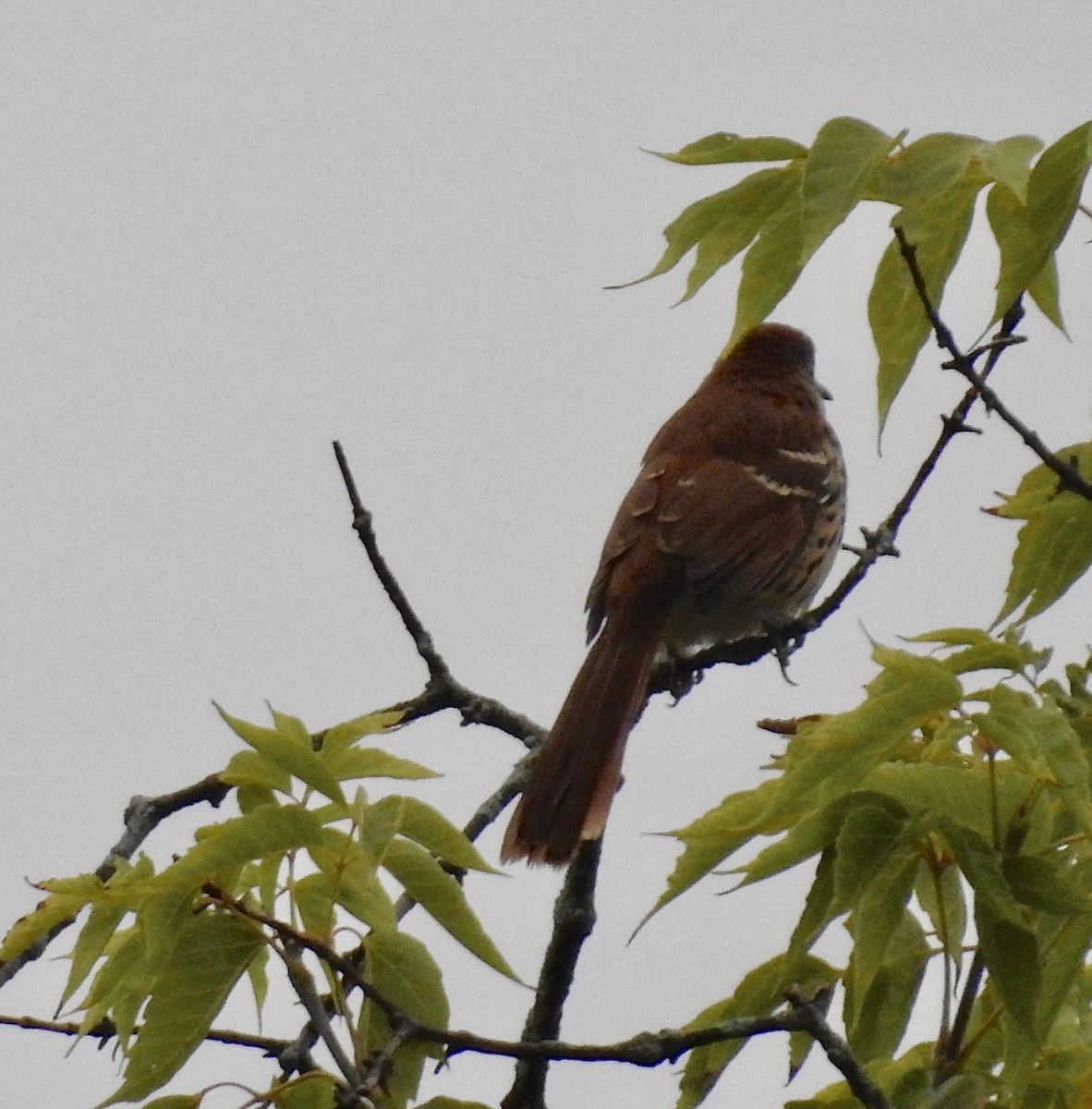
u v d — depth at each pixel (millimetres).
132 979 5383
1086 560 6660
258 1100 5477
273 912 5566
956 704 4758
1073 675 5465
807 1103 5746
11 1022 6129
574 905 7094
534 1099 6723
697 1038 5555
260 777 5500
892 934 5559
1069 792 4699
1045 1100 5746
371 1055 5547
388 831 5352
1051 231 5250
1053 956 5215
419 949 5758
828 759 4801
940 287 6164
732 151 5754
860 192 5008
